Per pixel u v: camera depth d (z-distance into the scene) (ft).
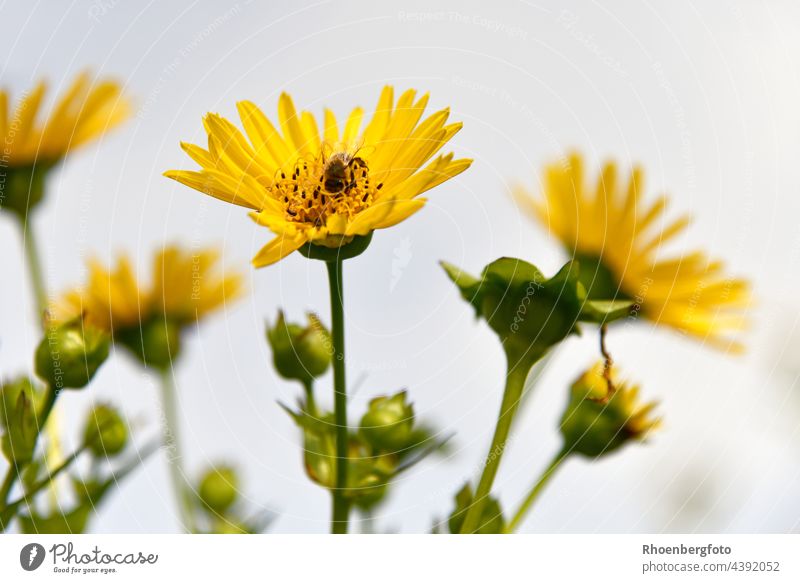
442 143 1.71
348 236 1.65
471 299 1.65
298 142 1.76
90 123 1.86
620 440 1.76
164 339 1.80
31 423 1.67
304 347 1.71
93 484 1.73
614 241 1.83
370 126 1.74
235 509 1.77
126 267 1.82
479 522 1.70
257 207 1.70
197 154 1.70
